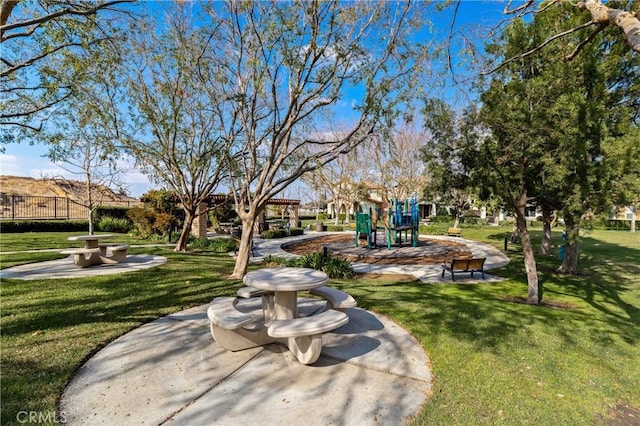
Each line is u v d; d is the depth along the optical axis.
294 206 28.27
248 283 3.92
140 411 2.62
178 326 4.54
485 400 2.89
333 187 28.62
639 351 4.19
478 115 6.10
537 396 3.00
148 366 3.38
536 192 6.86
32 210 25.95
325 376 3.26
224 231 22.75
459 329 4.64
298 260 10.04
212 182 12.30
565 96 5.59
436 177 6.71
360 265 11.48
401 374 3.33
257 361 3.56
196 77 8.79
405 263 12.02
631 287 8.35
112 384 3.01
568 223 6.39
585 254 13.98
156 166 10.72
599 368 3.63
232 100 8.30
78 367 3.30
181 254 12.00
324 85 6.87
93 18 5.84
